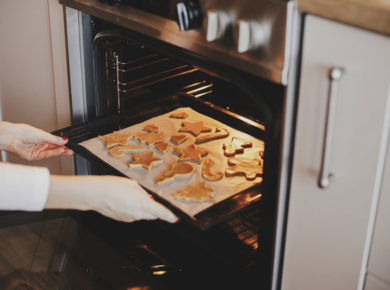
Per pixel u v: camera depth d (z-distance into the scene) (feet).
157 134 4.52
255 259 3.67
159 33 3.60
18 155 4.18
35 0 4.69
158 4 3.52
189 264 4.20
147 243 4.53
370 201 2.95
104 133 4.56
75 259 4.71
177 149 4.35
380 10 2.51
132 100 4.88
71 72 4.59
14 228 5.10
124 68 4.52
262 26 3.00
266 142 3.26
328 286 3.37
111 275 4.44
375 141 2.82
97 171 4.90
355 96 2.81
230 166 4.16
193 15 3.23
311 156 3.11
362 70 2.73
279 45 2.95
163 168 4.15
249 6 3.01
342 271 3.26
